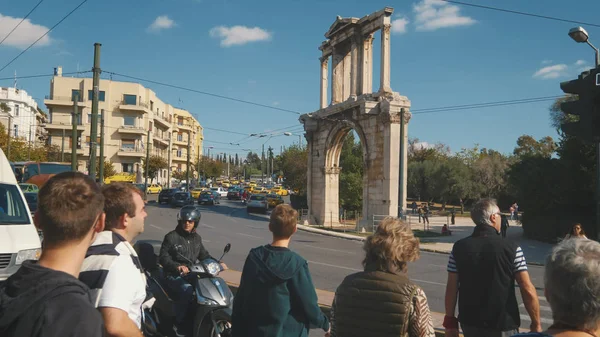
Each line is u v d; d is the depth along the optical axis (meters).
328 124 36.81
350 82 36.25
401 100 30.00
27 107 83.06
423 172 62.81
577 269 2.14
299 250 20.27
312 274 13.77
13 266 7.91
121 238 3.49
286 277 3.82
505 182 59.22
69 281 2.09
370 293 3.33
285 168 57.41
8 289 2.07
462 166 60.75
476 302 4.29
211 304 6.07
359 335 3.31
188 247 6.93
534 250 23.56
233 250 18.55
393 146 29.86
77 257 2.29
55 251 2.24
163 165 79.12
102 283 2.97
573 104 6.84
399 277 3.37
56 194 2.25
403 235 3.46
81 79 72.94
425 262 18.17
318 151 38.41
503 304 4.23
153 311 6.60
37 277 2.07
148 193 72.50
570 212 26.89
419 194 64.62
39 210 2.28
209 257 6.86
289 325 3.85
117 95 74.75
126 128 73.94
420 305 3.25
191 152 107.56
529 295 4.20
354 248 21.92
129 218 3.64
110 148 73.94
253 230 28.36
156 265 7.03
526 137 81.31
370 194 32.00
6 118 74.88
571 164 26.20
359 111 32.69
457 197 61.50
